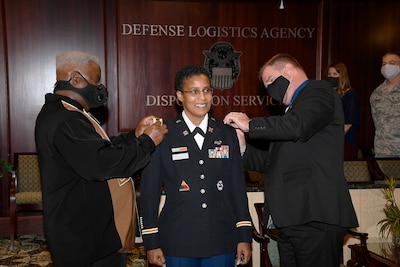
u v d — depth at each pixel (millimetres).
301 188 1792
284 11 5098
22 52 4566
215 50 5008
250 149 2107
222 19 4996
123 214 1725
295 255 1897
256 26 5062
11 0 4504
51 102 1661
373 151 5223
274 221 1811
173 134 1829
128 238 1741
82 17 4664
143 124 1906
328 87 1858
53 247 1606
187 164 1795
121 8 4781
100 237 1660
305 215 1775
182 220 1770
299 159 1816
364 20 5215
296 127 1692
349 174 3613
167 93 4953
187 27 4938
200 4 4945
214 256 1796
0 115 4547
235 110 5098
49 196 1608
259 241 2359
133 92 4883
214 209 1792
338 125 1842
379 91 4301
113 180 1707
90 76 1700
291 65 1905
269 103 5152
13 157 4570
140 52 4863
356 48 5223
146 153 1648
